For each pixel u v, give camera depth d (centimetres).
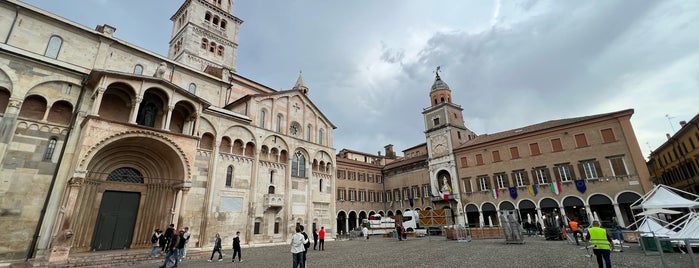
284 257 2219
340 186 5897
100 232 2384
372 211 6291
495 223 4794
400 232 3725
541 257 1722
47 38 2623
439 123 5816
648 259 1598
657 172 5778
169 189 2722
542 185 4266
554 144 4294
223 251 2703
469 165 5141
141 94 2514
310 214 3947
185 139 2650
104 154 2441
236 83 4259
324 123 4675
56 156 2278
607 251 1155
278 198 3522
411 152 7206
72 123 2383
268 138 3716
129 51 3144
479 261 1666
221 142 3234
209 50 4875
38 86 2306
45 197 2175
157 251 2214
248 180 3366
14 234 2028
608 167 3806
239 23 5569
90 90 2533
